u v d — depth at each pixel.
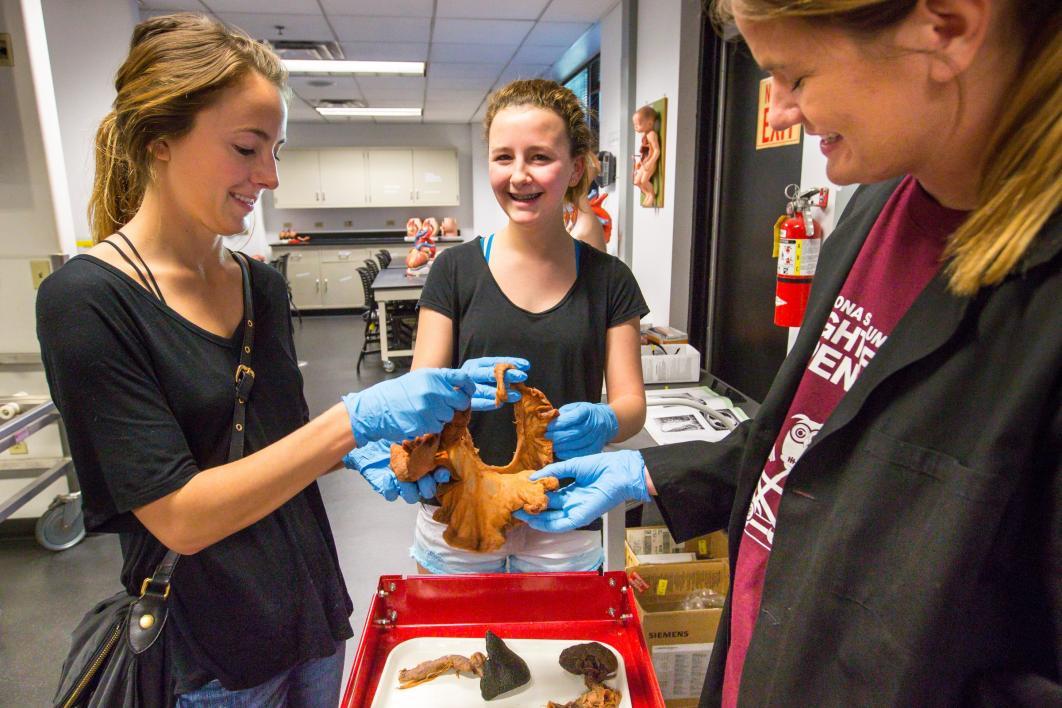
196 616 0.81
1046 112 0.38
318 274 9.10
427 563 1.25
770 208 2.46
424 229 6.81
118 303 0.73
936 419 0.46
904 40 0.39
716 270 2.99
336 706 1.02
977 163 0.46
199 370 0.80
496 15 4.18
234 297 0.90
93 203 0.88
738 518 0.73
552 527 0.89
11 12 2.39
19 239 2.55
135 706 0.82
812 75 0.43
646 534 1.78
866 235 0.65
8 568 2.54
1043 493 0.41
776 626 0.57
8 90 2.44
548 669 0.81
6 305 2.58
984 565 0.44
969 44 0.38
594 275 1.21
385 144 9.74
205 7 3.93
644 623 1.47
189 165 0.75
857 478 0.50
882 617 0.46
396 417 0.78
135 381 0.72
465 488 0.92
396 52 5.13
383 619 0.88
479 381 0.96
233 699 0.87
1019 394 0.41
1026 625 0.45
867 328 0.61
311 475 0.77
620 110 3.95
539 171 1.08
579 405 1.06
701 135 2.91
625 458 0.89
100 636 0.85
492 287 1.16
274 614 0.86
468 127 9.83
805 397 0.65
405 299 5.59
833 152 0.49
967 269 0.43
